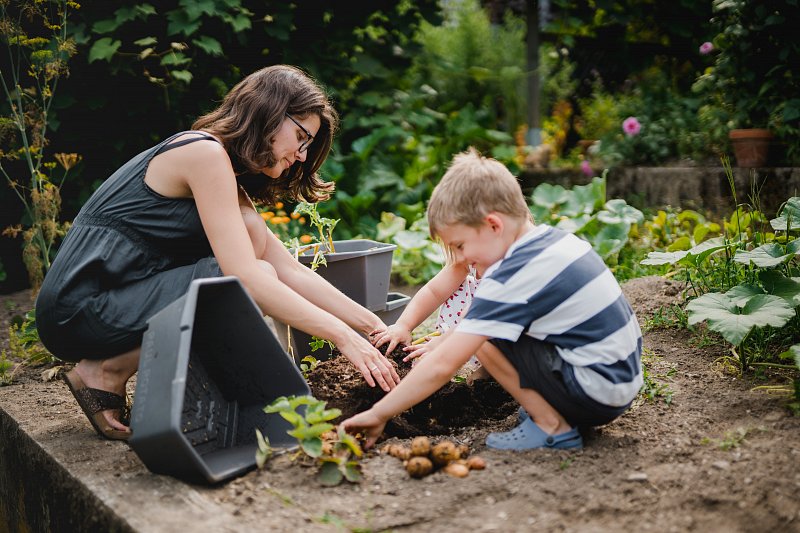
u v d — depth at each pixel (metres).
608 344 1.79
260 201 2.54
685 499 1.59
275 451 1.85
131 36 4.60
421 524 1.52
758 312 2.19
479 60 7.88
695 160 5.47
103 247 2.05
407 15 5.85
